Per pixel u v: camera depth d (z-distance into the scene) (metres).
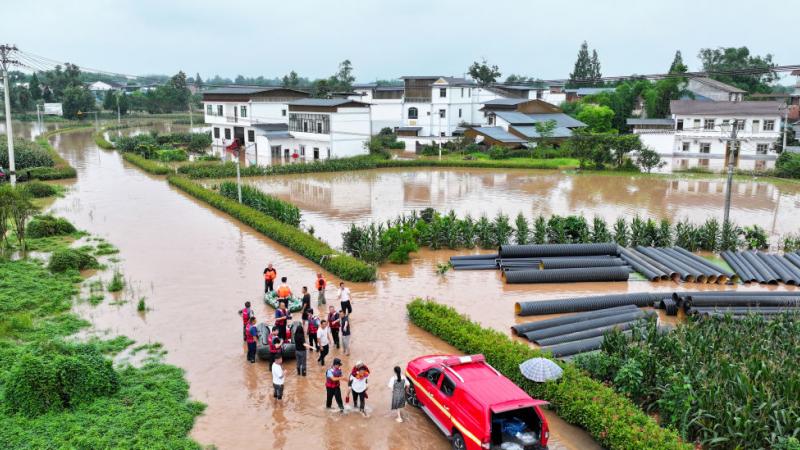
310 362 17.42
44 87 159.75
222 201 39.62
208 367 16.88
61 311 20.72
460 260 27.80
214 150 78.75
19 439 12.75
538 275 25.30
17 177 49.34
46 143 76.44
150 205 40.94
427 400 14.12
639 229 30.61
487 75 107.00
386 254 28.06
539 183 52.97
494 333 18.08
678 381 14.03
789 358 15.39
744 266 27.05
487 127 77.00
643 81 94.75
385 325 20.22
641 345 16.19
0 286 22.62
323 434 13.75
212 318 20.48
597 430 13.16
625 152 61.03
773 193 48.00
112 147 78.50
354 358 17.67
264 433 13.70
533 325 19.83
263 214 35.59
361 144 69.31
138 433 13.08
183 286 23.84
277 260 27.98
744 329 17.77
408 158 70.62
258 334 17.95
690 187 50.81
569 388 14.33
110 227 34.06
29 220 34.59
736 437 12.65
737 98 91.12
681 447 11.73
